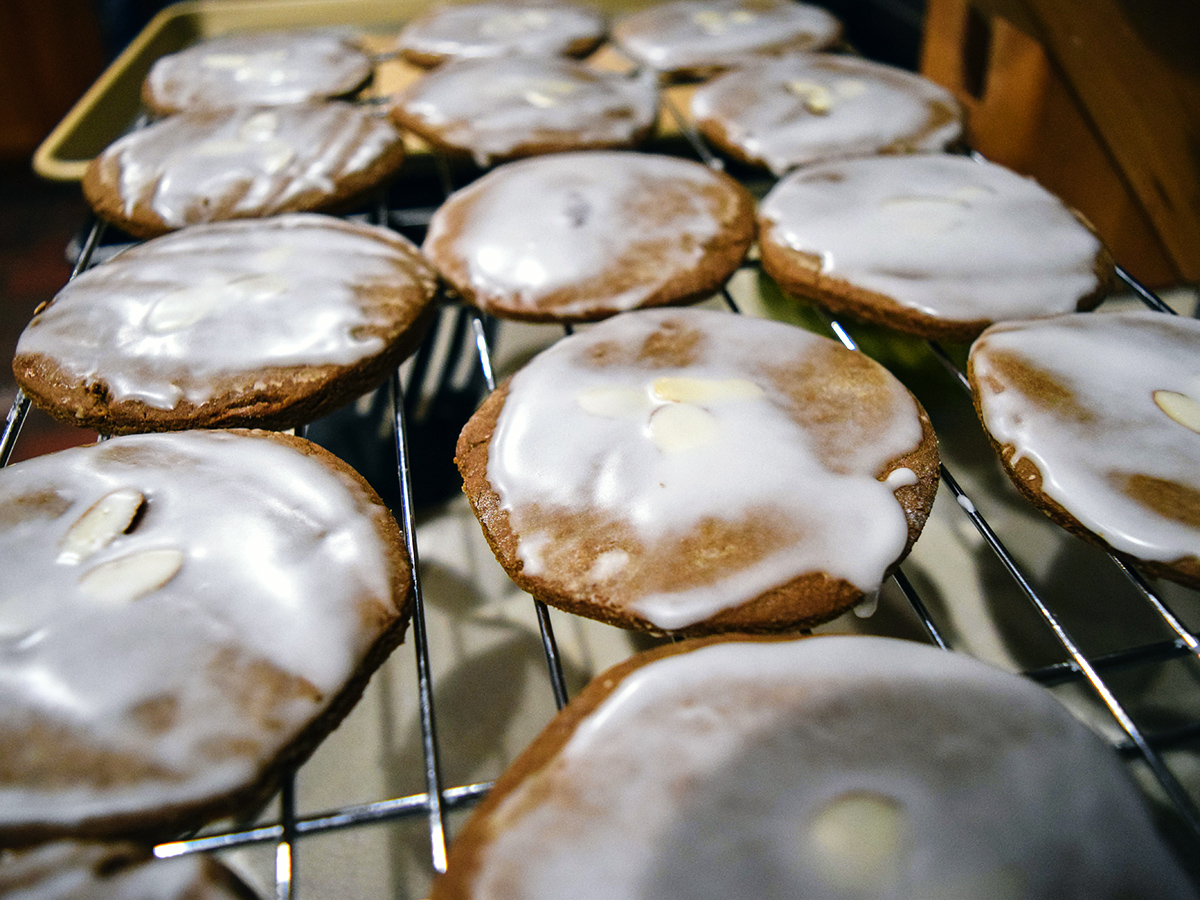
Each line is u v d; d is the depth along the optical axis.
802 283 0.19
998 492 0.19
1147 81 0.19
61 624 0.12
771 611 0.13
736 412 0.15
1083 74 0.21
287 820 0.11
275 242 0.19
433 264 0.20
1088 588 0.17
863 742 0.11
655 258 0.19
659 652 0.13
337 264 0.19
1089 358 0.16
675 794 0.11
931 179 0.21
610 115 0.25
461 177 0.26
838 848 0.10
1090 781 0.11
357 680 0.13
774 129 0.24
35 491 0.14
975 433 0.20
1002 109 0.24
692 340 0.17
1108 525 0.14
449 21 0.31
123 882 0.10
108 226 0.23
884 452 0.15
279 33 0.31
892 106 0.24
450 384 0.21
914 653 0.12
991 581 0.17
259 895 0.11
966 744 0.11
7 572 0.13
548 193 0.21
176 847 0.11
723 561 0.13
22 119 0.44
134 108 0.29
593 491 0.14
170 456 0.15
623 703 0.12
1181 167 0.20
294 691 0.12
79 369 0.17
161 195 0.21
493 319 0.23
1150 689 0.15
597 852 0.10
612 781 0.11
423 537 0.18
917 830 0.10
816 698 0.12
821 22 0.30
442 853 0.11
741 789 0.11
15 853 0.11
